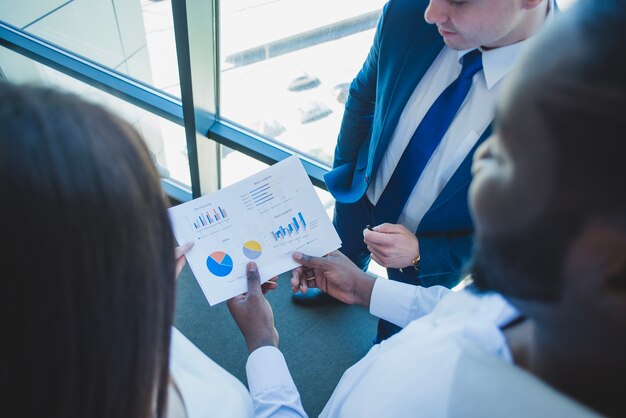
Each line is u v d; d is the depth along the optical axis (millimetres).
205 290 1111
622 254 256
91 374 289
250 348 963
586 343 306
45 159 242
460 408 395
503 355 396
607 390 320
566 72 245
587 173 241
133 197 280
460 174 1070
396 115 1134
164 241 331
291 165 1213
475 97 1006
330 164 1968
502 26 822
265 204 1189
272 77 1777
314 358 1917
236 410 659
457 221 1163
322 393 1827
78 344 275
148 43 1759
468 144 1042
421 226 1201
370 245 1228
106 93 1933
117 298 282
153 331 321
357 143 1431
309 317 2029
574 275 278
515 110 267
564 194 253
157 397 372
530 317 329
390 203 1304
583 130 236
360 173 1429
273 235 1173
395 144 1192
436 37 1022
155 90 1933
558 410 330
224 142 1939
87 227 254
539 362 354
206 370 686
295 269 1209
